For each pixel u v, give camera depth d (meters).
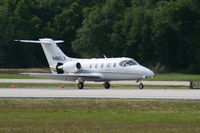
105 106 115.12
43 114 104.75
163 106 114.44
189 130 86.75
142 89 175.88
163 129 87.75
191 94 144.25
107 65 184.12
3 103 121.25
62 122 94.81
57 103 120.38
